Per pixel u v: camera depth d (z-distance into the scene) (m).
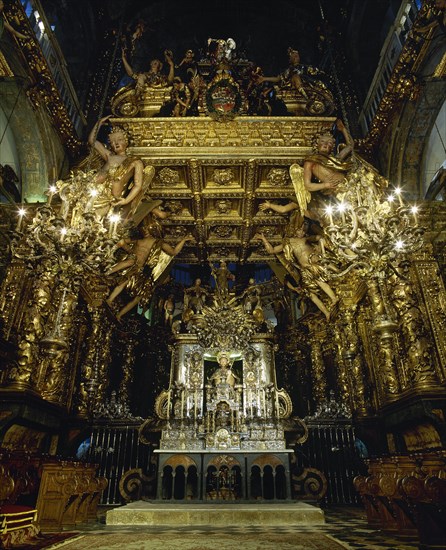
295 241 14.13
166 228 14.77
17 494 6.15
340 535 6.25
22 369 8.59
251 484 11.07
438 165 12.74
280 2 18.78
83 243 7.38
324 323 15.01
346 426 12.02
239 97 12.45
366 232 7.57
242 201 13.70
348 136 12.24
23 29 10.24
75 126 14.65
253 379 13.46
